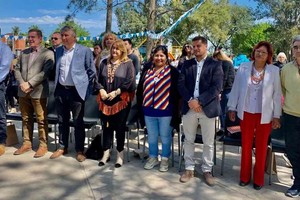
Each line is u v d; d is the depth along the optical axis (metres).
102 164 4.41
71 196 3.50
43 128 4.75
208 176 3.92
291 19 39.25
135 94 4.82
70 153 4.87
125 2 13.94
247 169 3.86
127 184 3.84
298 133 3.57
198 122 3.91
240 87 3.77
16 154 4.71
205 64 3.79
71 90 4.51
